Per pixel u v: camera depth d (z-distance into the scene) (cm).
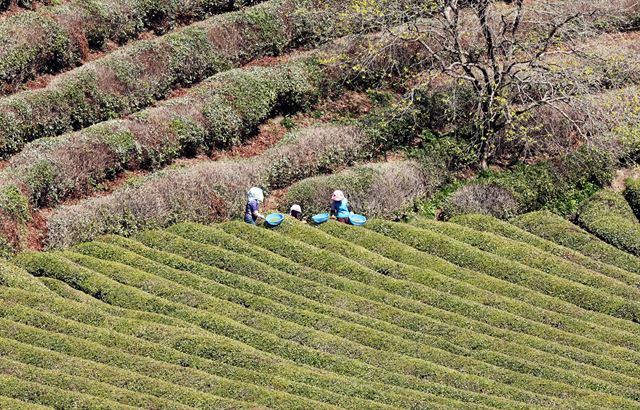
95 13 7150
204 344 4566
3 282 4906
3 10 7106
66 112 6369
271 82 6931
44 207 5788
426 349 4759
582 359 4859
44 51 6769
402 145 6856
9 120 6097
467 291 5362
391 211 6231
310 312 4969
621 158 6844
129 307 4919
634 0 8038
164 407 4088
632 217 6344
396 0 6844
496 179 6506
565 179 6619
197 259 5447
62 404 4038
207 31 7225
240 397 4238
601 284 5588
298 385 4341
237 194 6081
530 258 5766
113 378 4250
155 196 5841
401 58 7300
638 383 4662
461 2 7288
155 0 7462
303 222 5909
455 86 6700
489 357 4775
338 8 7488
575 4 7638
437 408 4250
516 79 6606
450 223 6094
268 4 7606
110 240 5541
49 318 4612
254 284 5200
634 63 7075
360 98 7281
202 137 6506
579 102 6406
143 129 6294
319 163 6481
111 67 6700
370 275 5406
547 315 5212
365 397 4338
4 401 3956
